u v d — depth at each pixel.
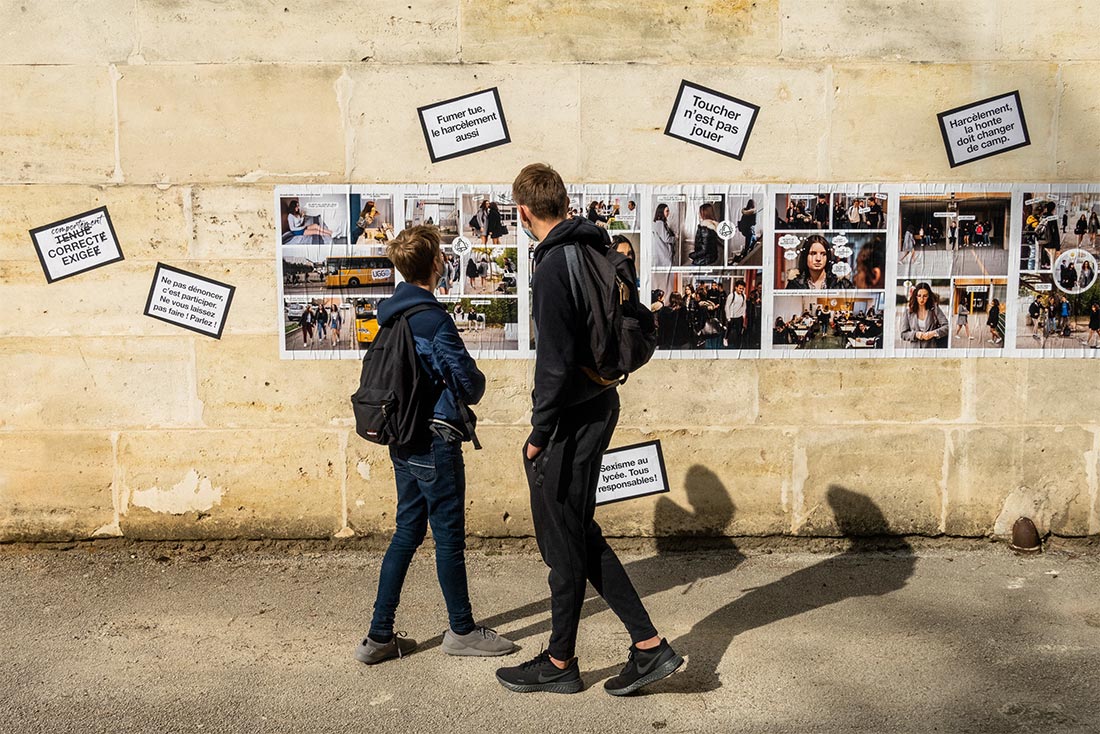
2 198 4.94
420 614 4.47
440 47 4.90
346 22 4.88
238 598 4.66
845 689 3.78
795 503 5.19
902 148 4.99
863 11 4.91
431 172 4.97
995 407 5.13
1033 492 5.18
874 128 4.98
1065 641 4.15
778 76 4.94
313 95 4.92
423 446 3.84
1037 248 5.05
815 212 5.02
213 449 5.13
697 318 5.07
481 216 4.99
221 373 5.08
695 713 3.63
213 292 5.03
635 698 3.74
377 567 5.02
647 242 5.02
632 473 5.16
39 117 4.90
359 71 4.91
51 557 5.11
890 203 5.02
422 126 4.93
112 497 5.15
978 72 4.95
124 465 5.13
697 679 3.87
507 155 4.96
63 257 4.99
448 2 4.88
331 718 3.62
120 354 5.06
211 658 4.07
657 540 5.21
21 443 5.10
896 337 5.09
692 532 5.20
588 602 4.63
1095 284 5.07
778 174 5.00
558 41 4.91
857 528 5.20
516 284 5.02
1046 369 5.11
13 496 5.13
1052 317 5.08
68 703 3.72
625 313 3.46
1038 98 4.97
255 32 4.88
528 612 4.49
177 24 4.87
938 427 5.14
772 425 5.14
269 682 3.88
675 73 4.93
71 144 4.92
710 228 5.02
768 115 4.96
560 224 3.52
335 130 4.94
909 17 4.92
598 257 3.49
